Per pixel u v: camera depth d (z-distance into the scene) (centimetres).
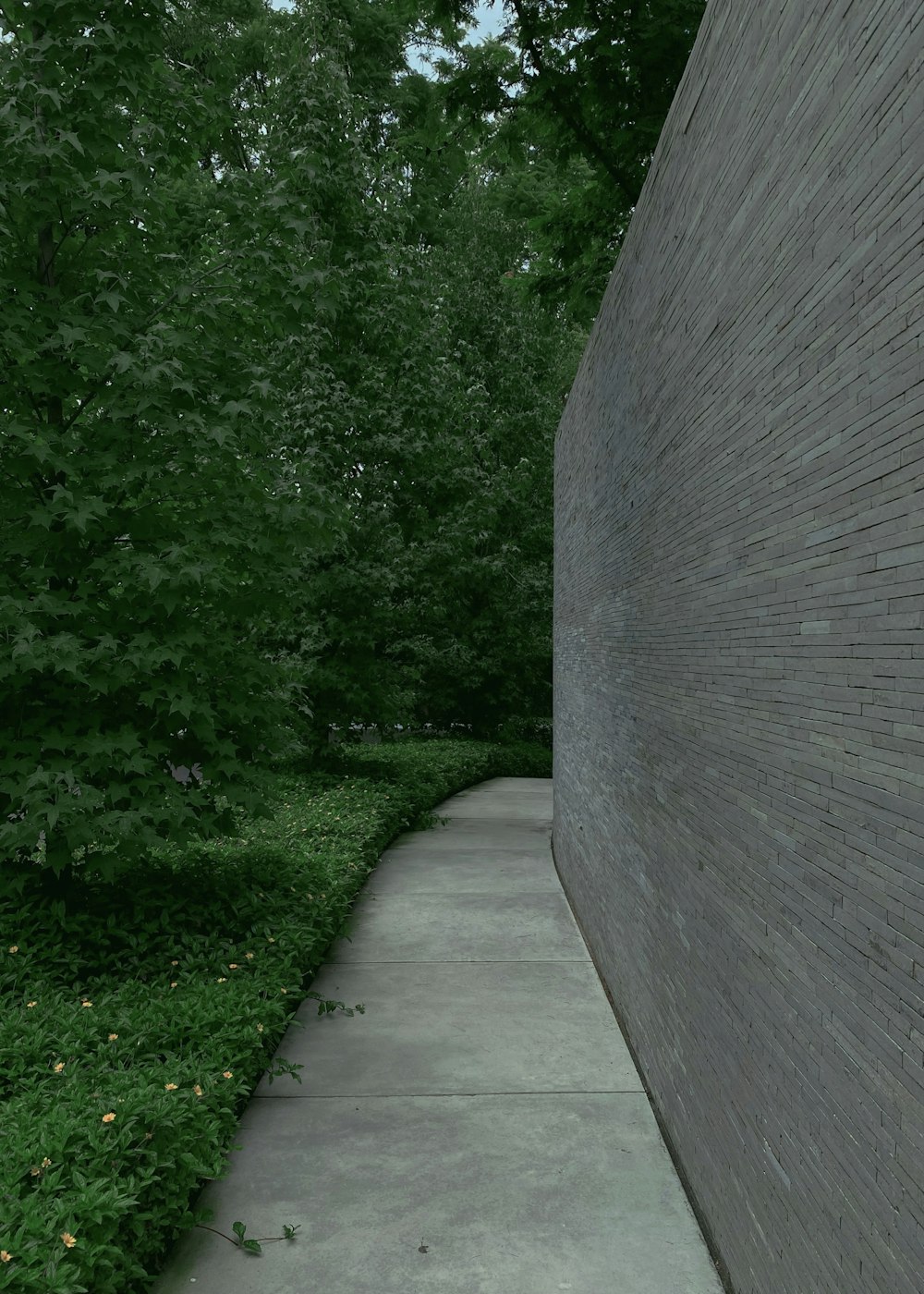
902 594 192
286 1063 482
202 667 588
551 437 2159
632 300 546
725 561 337
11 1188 289
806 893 251
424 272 1502
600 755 698
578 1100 477
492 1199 383
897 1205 192
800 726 256
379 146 2169
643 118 1054
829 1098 232
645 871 502
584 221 1244
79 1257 267
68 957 500
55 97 508
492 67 1152
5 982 464
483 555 2028
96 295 563
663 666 454
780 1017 273
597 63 1053
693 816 389
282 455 1231
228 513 607
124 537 602
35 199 546
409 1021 585
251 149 1286
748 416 309
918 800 184
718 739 348
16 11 552
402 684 1502
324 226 1344
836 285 229
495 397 2114
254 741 628
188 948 561
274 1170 404
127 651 541
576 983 661
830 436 234
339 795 1179
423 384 1430
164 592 561
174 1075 386
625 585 575
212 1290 321
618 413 600
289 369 1302
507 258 2195
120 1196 291
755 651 300
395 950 740
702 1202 363
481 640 2134
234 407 564
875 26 207
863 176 213
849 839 220
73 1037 410
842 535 225
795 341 261
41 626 549
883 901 200
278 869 720
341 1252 344
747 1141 306
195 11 709
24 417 559
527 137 1214
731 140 332
